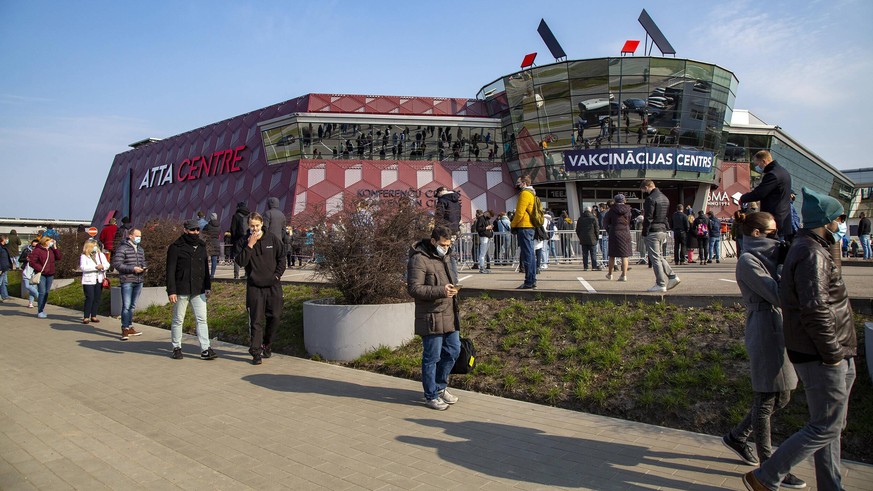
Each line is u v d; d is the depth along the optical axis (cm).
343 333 829
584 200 3794
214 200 4572
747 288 420
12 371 804
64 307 1695
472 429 536
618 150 3484
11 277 2666
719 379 571
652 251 841
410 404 623
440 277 603
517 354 726
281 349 925
